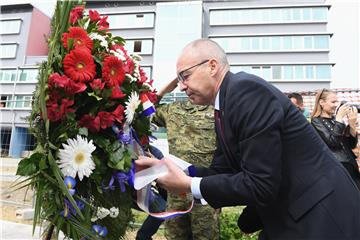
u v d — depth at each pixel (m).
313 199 1.26
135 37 34.72
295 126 1.30
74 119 1.29
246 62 33.28
